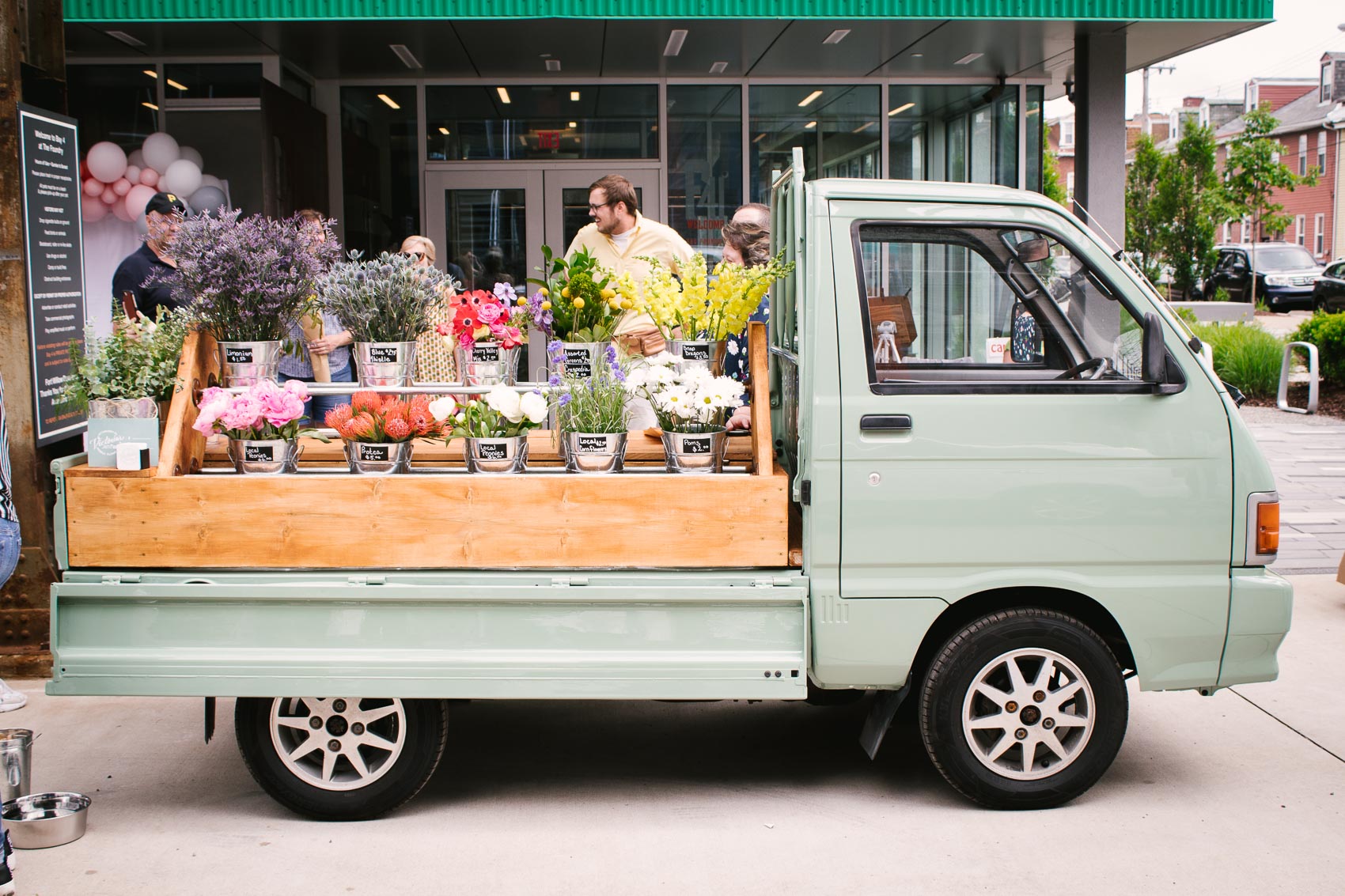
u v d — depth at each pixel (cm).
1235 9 798
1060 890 356
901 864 374
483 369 444
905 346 421
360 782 403
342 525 386
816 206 391
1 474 348
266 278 414
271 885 361
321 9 769
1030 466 390
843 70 993
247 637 384
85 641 384
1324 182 5241
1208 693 408
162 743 483
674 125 1027
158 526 385
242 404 387
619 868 371
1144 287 403
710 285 433
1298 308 3089
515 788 439
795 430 420
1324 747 475
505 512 386
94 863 376
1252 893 354
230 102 927
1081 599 409
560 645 385
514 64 953
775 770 456
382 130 1016
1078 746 405
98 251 861
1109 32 848
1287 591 400
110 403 405
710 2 774
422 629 384
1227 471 396
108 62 920
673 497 386
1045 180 2466
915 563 390
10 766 405
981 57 941
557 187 1031
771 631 386
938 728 400
